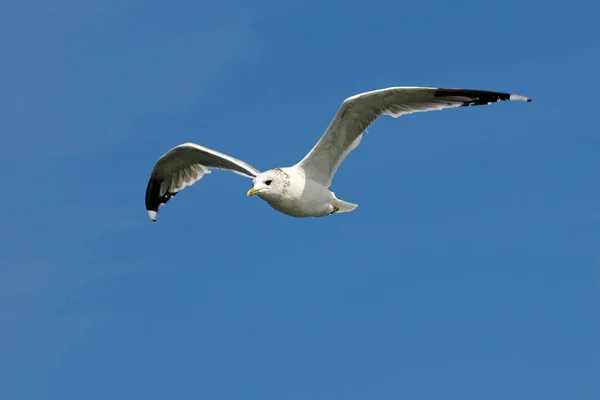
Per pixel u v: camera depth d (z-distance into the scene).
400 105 15.39
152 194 19.48
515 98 14.81
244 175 17.75
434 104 15.28
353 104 15.13
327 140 15.68
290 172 15.76
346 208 16.45
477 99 15.02
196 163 18.92
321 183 16.05
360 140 15.74
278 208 15.95
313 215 16.22
